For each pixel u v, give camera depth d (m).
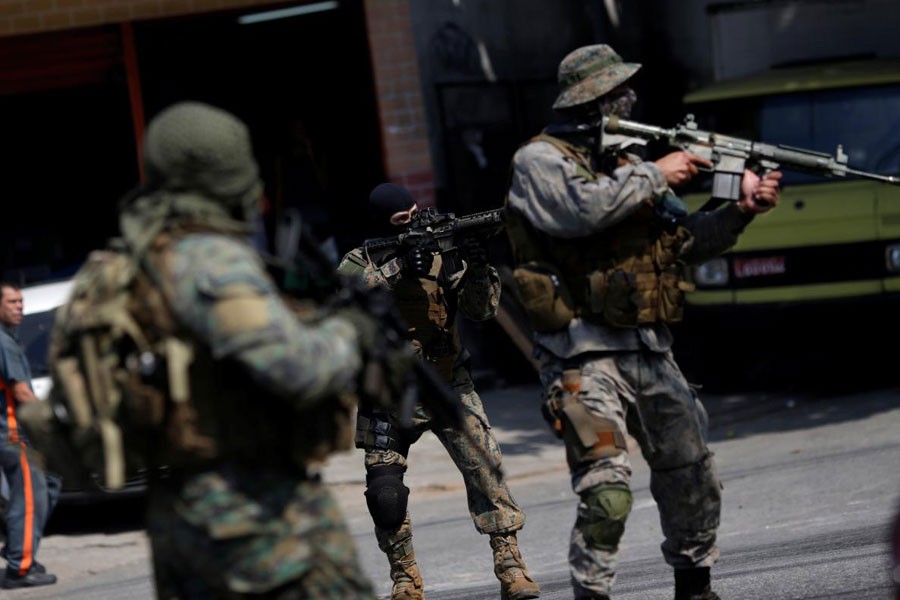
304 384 6.25
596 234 9.19
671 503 9.56
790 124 26.17
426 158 29.00
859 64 27.81
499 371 30.30
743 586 11.70
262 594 6.45
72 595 17.02
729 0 32.03
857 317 24.73
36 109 32.09
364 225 30.91
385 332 6.84
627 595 11.99
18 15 27.66
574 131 9.34
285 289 6.92
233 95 30.53
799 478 18.17
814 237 24.84
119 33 28.78
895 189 24.61
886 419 22.03
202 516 6.42
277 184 31.19
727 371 27.33
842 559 12.27
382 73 28.86
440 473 22.69
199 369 6.34
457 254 12.42
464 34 30.48
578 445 8.99
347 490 22.19
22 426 6.88
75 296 6.61
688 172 9.17
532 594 11.84
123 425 6.44
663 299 9.26
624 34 34.09
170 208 6.51
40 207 33.16
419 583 12.49
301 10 29.23
